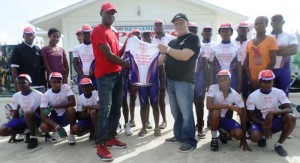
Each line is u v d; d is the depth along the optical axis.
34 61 4.48
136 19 10.91
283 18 4.18
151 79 3.87
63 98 4.28
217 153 3.72
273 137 4.37
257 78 4.11
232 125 3.85
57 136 4.39
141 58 3.81
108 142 3.99
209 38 4.93
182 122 4.06
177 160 3.52
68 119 4.23
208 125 4.98
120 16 10.90
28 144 4.11
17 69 4.45
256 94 3.83
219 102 3.93
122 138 4.47
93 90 4.30
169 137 4.46
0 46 5.54
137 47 3.80
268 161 3.44
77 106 4.34
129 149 3.95
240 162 3.42
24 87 4.17
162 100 4.91
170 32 10.85
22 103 4.25
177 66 3.65
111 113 3.85
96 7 10.77
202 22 10.77
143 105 4.50
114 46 3.55
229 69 4.39
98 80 3.52
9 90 5.57
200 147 3.97
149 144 4.14
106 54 3.30
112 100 3.77
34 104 4.27
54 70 4.61
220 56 4.40
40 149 4.05
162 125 4.98
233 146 3.98
